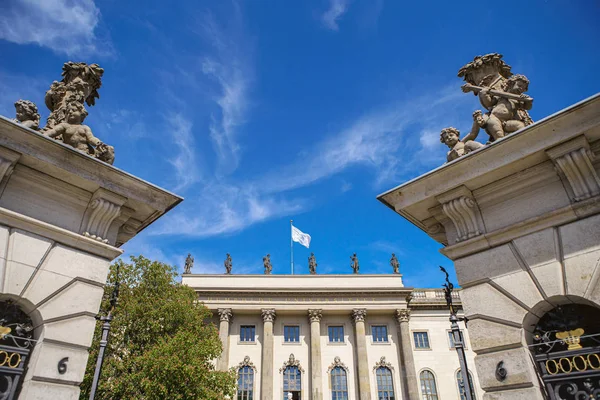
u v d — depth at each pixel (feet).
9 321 24.79
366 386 159.74
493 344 25.18
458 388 163.43
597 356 22.34
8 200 25.80
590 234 23.61
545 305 24.53
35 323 25.34
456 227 29.07
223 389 99.30
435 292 186.09
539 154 25.48
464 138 30.53
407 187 30.14
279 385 164.14
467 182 27.89
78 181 27.89
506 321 25.14
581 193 24.47
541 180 26.35
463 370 28.60
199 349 92.02
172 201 31.76
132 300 94.84
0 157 24.88
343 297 176.35
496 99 30.89
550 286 24.08
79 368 25.38
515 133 25.62
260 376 164.86
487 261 27.04
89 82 34.04
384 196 31.19
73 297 26.43
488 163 26.99
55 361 24.52
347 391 164.04
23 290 24.54
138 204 30.60
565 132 24.53
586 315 24.38
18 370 23.81
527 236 25.85
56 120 30.42
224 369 161.27
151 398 81.97
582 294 22.91
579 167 24.41
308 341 173.37
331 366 168.04
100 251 28.37
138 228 32.53
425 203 30.17
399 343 171.32
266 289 174.19
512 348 24.52
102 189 28.55
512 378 23.75
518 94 29.63
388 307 174.60
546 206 25.89
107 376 84.17
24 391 23.35
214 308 171.53
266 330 169.17
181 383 84.69
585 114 23.99
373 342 173.27
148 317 94.94
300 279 186.09
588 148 24.26
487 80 32.27
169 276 106.32
